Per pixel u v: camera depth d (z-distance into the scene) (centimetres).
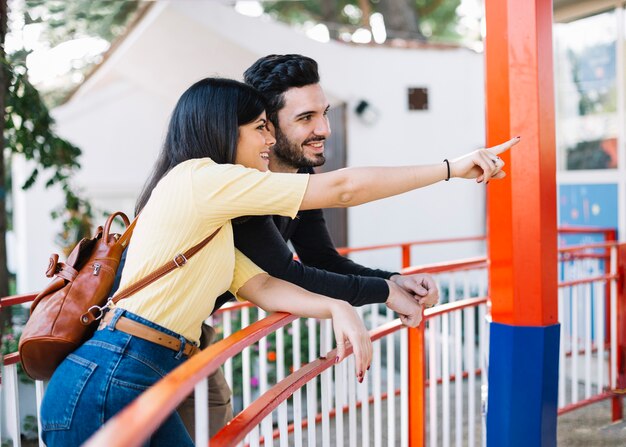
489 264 237
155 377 176
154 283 178
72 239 764
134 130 968
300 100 224
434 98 845
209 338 233
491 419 237
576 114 589
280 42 754
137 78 902
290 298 198
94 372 174
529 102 223
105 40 1220
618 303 407
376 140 830
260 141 204
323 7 1553
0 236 436
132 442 100
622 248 405
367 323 682
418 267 304
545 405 230
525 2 221
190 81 851
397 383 511
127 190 968
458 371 331
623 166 556
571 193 596
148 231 181
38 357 186
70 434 174
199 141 193
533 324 228
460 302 315
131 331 177
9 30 497
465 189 872
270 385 497
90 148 955
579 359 521
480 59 850
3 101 430
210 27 711
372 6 1633
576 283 402
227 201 178
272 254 204
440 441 386
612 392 404
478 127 854
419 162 843
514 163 226
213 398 248
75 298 184
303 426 404
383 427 404
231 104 195
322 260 259
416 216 863
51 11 709
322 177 182
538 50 221
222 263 186
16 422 251
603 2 546
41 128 540
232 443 161
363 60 821
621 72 551
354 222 846
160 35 745
